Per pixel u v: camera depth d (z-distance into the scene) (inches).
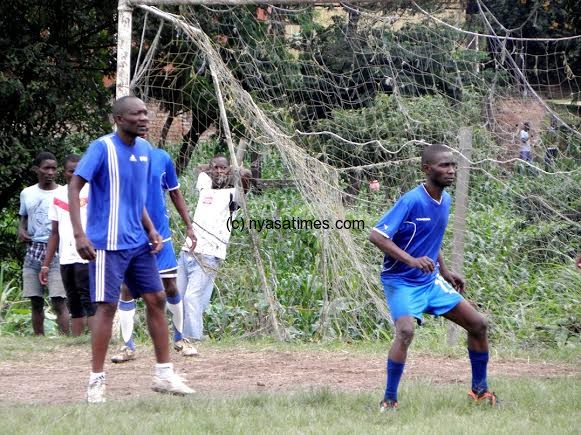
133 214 920.9
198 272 1359.5
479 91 1606.8
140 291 948.0
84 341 1359.5
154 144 1605.6
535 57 1827.0
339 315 1473.9
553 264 1569.9
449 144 1562.5
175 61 1663.4
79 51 2001.7
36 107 1909.4
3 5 1879.9
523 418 832.3
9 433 760.3
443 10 1596.9
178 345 1263.5
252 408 872.9
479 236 1590.8
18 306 1813.5
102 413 832.9
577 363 1242.6
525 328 1423.5
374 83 1637.6
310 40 1649.9
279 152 1461.6
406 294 875.4
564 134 1558.8
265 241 1690.5
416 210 871.1
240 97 1444.4
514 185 1545.3
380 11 1565.0
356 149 1599.4
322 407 884.6
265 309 1504.7
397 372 865.5
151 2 1417.3
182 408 863.7
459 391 958.4
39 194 1515.7
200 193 1381.6
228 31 1691.7
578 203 1536.7
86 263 1401.3
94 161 890.7
